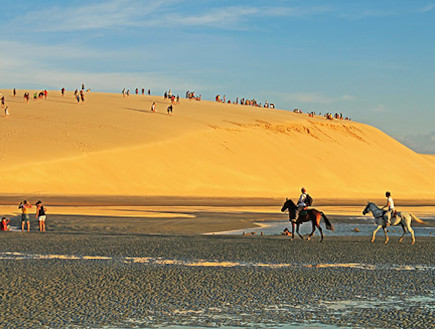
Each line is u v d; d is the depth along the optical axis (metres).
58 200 80.69
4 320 16.89
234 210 72.19
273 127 162.12
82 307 18.58
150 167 113.56
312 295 20.66
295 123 170.38
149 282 22.89
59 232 43.78
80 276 24.02
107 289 21.42
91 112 142.88
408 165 179.62
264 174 132.12
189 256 30.44
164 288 21.73
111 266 26.77
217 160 129.38
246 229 49.91
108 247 33.91
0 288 21.34
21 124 122.56
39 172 97.62
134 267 26.56
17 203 72.94
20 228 48.50
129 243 36.09
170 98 188.25
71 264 27.23
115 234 42.12
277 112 192.50
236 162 132.38
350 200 114.00
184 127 139.75
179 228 49.03
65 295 20.31
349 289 21.77
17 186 91.06
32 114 134.00
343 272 25.66
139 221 53.50
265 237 41.47
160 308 18.58
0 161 98.12
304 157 151.88
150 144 122.06
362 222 59.34
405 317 17.61
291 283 22.89
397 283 23.03
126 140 121.94
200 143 133.62
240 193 114.25
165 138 127.88
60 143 113.00
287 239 40.16
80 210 64.56
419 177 172.62
